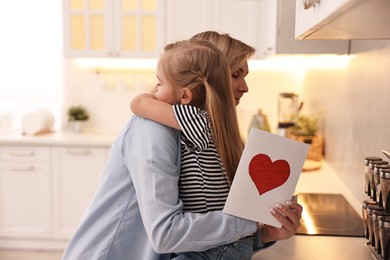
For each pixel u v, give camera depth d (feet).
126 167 3.73
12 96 14.14
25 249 12.61
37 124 12.70
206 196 3.56
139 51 12.07
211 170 3.62
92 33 12.16
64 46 12.15
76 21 12.14
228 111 3.68
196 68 3.63
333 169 9.04
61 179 12.21
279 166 3.37
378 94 5.71
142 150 3.44
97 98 13.75
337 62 8.66
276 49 8.43
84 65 13.67
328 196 7.15
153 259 3.67
